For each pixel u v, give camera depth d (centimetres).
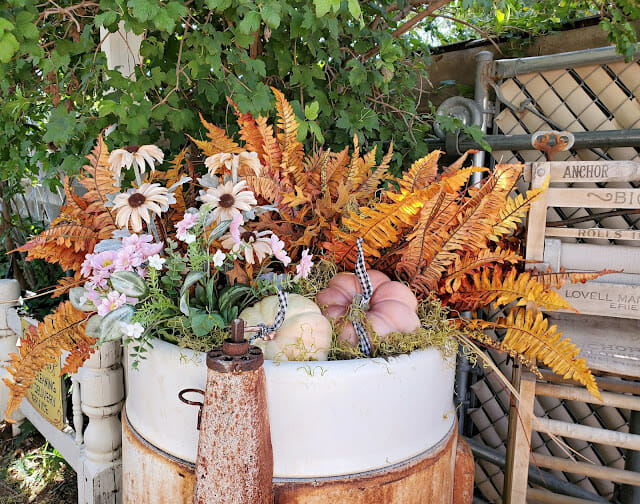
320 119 145
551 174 113
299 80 134
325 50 142
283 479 78
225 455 69
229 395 69
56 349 94
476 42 172
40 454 190
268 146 103
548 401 163
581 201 111
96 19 96
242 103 113
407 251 98
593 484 160
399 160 160
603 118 152
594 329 116
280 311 81
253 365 69
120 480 131
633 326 115
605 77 151
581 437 117
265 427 72
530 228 114
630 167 107
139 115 111
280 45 134
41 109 163
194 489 73
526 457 120
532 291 96
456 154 167
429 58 167
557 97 158
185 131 137
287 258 87
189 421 82
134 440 90
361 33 141
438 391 90
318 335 82
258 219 106
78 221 99
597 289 111
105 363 125
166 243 101
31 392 165
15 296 186
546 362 98
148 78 115
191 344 82
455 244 97
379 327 87
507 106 164
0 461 186
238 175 98
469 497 107
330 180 111
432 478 87
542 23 161
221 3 99
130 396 96
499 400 169
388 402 81
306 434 78
